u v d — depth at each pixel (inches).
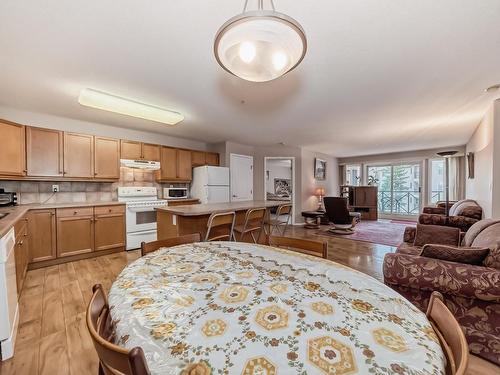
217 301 33.4
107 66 83.1
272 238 65.1
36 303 85.9
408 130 179.2
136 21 61.0
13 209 103.0
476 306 58.8
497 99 115.6
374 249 159.8
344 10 57.6
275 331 26.5
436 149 266.7
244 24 36.0
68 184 144.9
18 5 54.8
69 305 84.7
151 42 70.0
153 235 161.8
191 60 80.0
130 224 151.6
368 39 69.4
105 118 141.6
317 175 287.3
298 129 173.8
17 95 106.7
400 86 101.3
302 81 96.1
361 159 323.3
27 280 105.6
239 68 44.8
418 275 62.9
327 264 48.2
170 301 33.7
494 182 117.7
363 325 27.9
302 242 59.7
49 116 134.4
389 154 301.1
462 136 201.2
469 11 57.9
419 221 123.8
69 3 54.6
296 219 255.0
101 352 22.6
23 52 74.0
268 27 36.2
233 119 146.7
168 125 159.3
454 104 123.2
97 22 61.1
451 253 64.1
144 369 19.4
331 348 23.9
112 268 121.0
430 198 278.1
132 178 171.8
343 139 213.2
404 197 301.9
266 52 40.8
